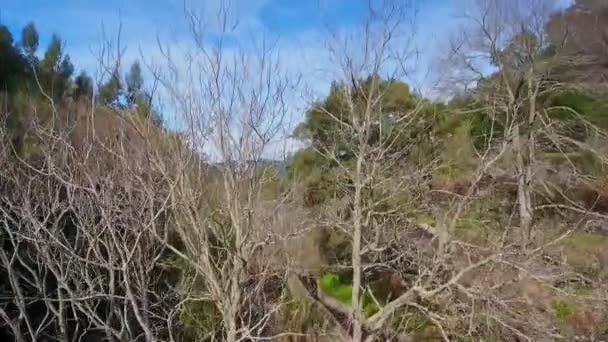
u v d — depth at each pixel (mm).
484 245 10055
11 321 5852
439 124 14617
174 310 6531
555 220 14211
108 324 5656
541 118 14547
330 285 14781
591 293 11047
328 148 11625
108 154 6156
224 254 6332
